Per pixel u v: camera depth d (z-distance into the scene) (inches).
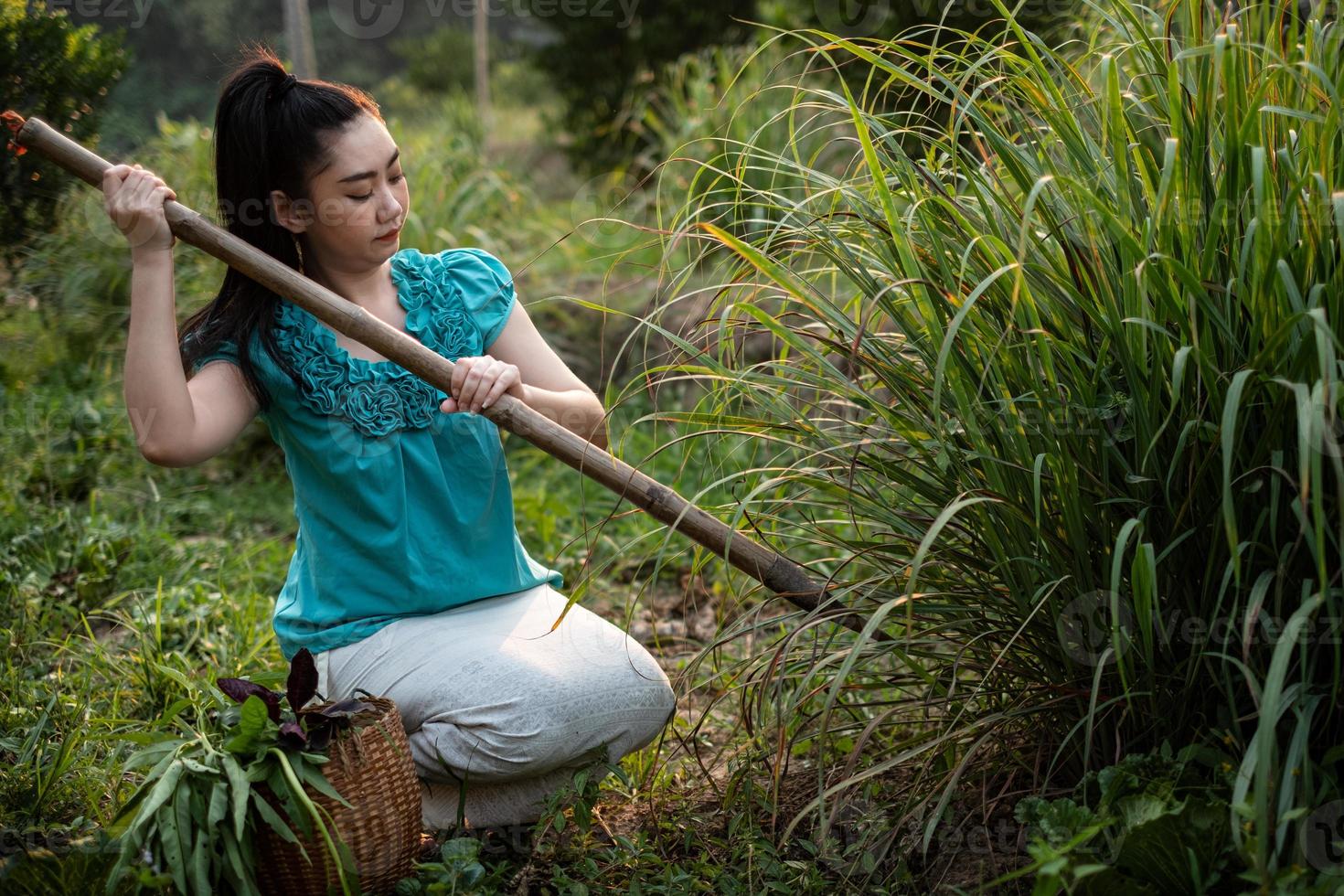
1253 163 73.7
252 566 169.9
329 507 97.7
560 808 94.3
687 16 340.8
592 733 94.5
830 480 95.5
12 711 112.9
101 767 105.8
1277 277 77.4
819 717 105.9
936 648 105.8
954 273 90.5
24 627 137.3
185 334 97.3
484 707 92.2
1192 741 87.0
